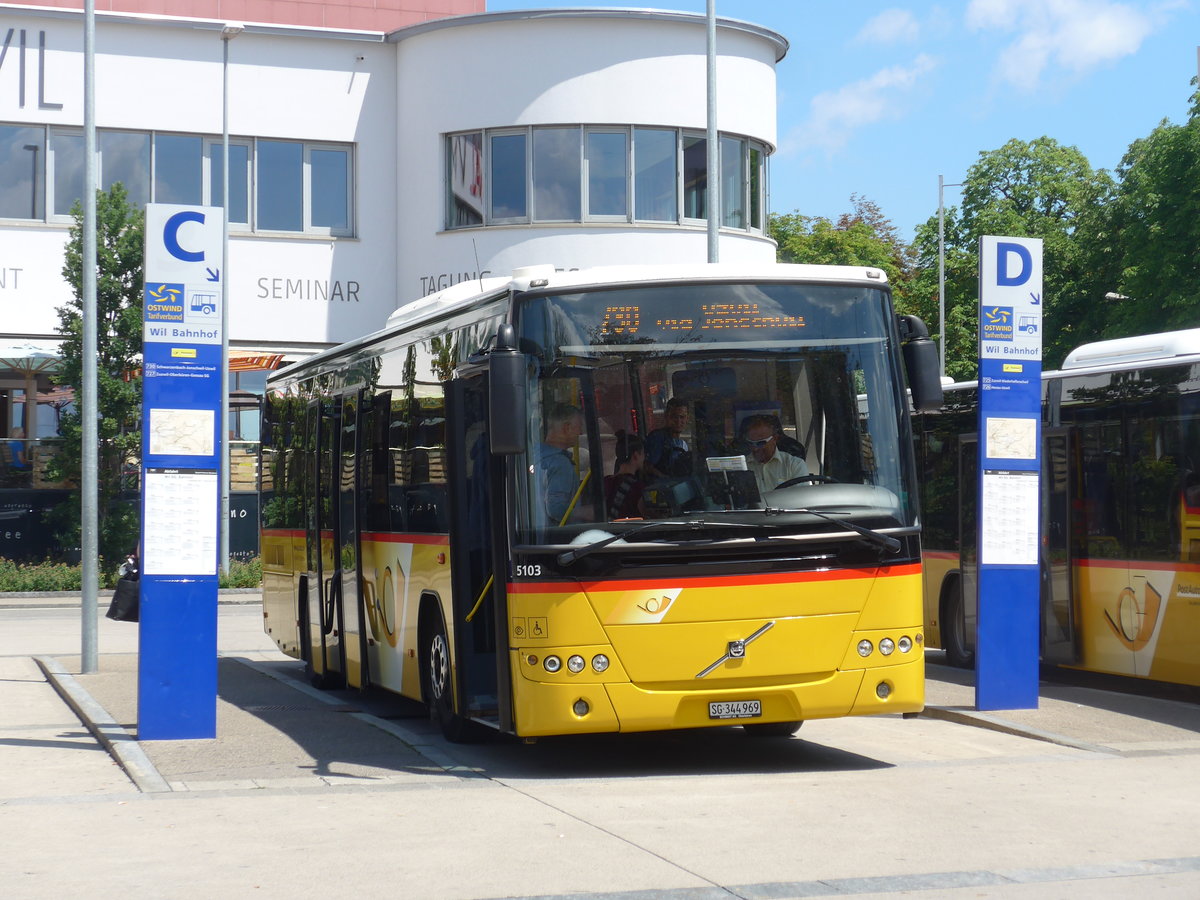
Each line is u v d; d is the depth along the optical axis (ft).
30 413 130.72
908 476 34.76
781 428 34.01
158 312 40.06
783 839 27.20
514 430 31.86
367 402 47.50
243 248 122.93
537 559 33.01
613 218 118.21
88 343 60.64
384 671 45.65
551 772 35.55
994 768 35.50
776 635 33.32
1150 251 161.27
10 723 46.39
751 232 123.34
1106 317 189.98
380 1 134.31
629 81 117.80
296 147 124.67
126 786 34.01
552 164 118.01
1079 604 50.98
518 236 117.80
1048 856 25.82
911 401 35.53
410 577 42.32
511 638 33.35
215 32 122.42
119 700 50.19
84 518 60.34
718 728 43.57
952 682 53.57
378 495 46.01
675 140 119.44
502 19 117.91
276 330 123.54
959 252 216.33
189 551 40.68
